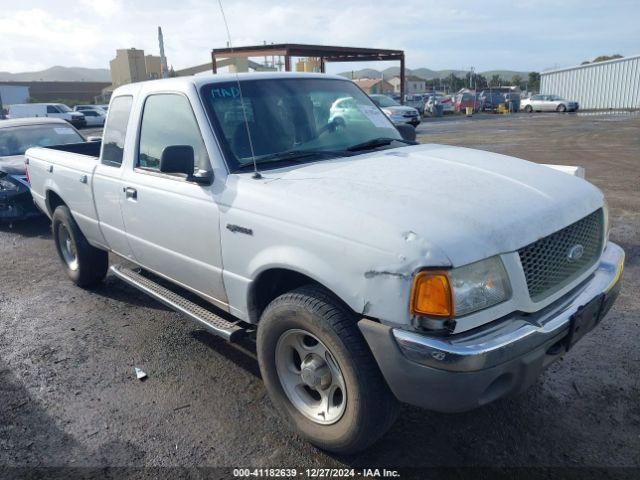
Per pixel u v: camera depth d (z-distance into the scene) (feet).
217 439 10.19
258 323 10.37
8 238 25.76
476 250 7.66
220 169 10.68
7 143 29.30
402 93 97.55
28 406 11.49
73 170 16.06
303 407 9.82
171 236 12.00
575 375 11.69
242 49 56.54
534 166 11.07
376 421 8.59
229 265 10.51
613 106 138.31
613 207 25.52
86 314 16.21
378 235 7.93
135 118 13.17
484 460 9.34
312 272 8.69
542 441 9.72
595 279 9.58
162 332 14.78
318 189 9.35
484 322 7.82
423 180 9.57
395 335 7.72
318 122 12.48
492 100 136.15
